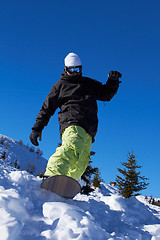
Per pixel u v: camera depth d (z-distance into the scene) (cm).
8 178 258
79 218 185
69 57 298
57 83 297
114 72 309
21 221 159
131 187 1919
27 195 221
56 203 202
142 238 220
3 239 129
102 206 295
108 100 324
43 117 300
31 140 306
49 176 242
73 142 255
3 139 5853
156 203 1942
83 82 300
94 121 285
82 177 1436
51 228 167
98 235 171
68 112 276
